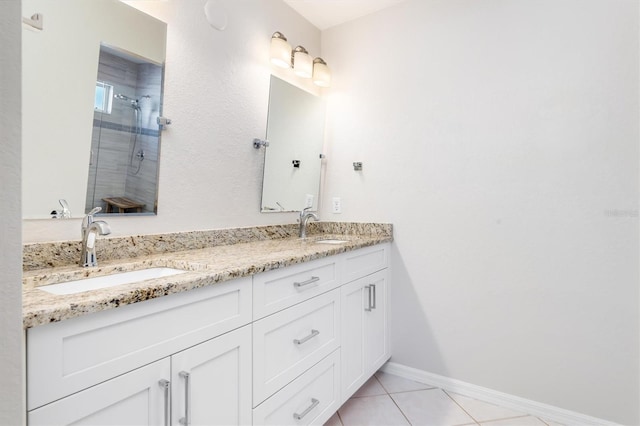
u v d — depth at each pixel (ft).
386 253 7.11
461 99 6.52
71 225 4.09
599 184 5.34
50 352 2.26
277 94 7.02
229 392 3.58
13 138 1.68
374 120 7.53
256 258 4.36
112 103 4.43
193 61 5.41
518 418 5.73
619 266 5.21
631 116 5.13
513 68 6.03
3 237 1.65
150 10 4.84
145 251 4.75
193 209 5.47
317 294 5.00
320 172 8.18
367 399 6.32
